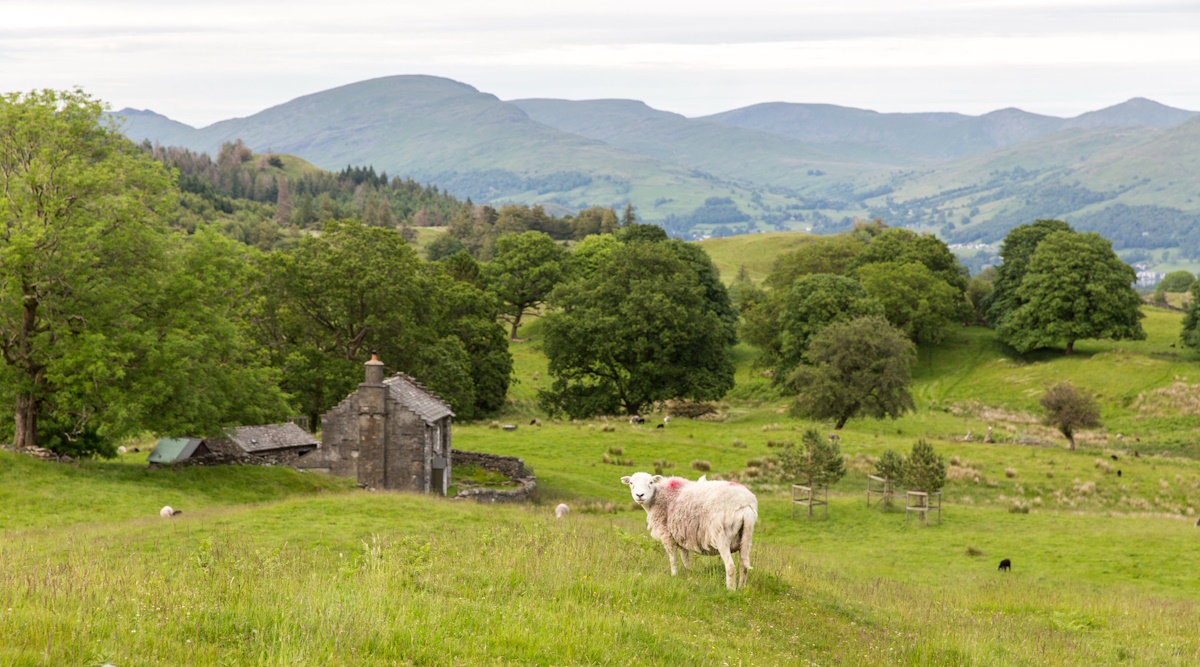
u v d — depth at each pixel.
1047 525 46.25
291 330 70.81
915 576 34.56
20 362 41.47
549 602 15.85
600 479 57.59
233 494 42.12
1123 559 38.50
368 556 19.52
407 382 54.44
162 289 44.03
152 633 11.50
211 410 43.25
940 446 68.50
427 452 50.03
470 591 16.70
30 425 42.66
